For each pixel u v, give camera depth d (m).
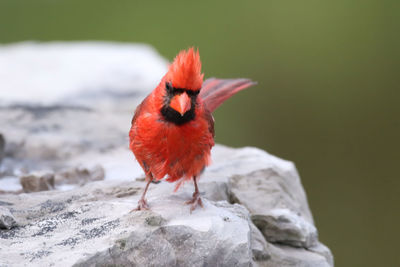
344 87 15.40
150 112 5.07
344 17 16.59
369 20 16.36
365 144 14.58
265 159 7.44
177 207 5.38
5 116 9.20
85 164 7.66
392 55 15.76
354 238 12.74
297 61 15.88
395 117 14.84
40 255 4.60
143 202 5.38
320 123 14.95
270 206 6.57
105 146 8.31
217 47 16.36
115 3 17.53
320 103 15.19
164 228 4.96
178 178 5.37
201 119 5.05
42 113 9.48
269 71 15.86
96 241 4.77
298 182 7.33
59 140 8.30
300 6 16.78
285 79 15.72
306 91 15.44
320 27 16.44
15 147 8.08
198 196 5.43
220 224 5.07
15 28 16.98
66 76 11.94
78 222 5.18
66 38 17.16
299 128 15.03
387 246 12.60
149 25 16.84
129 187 6.10
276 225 6.19
